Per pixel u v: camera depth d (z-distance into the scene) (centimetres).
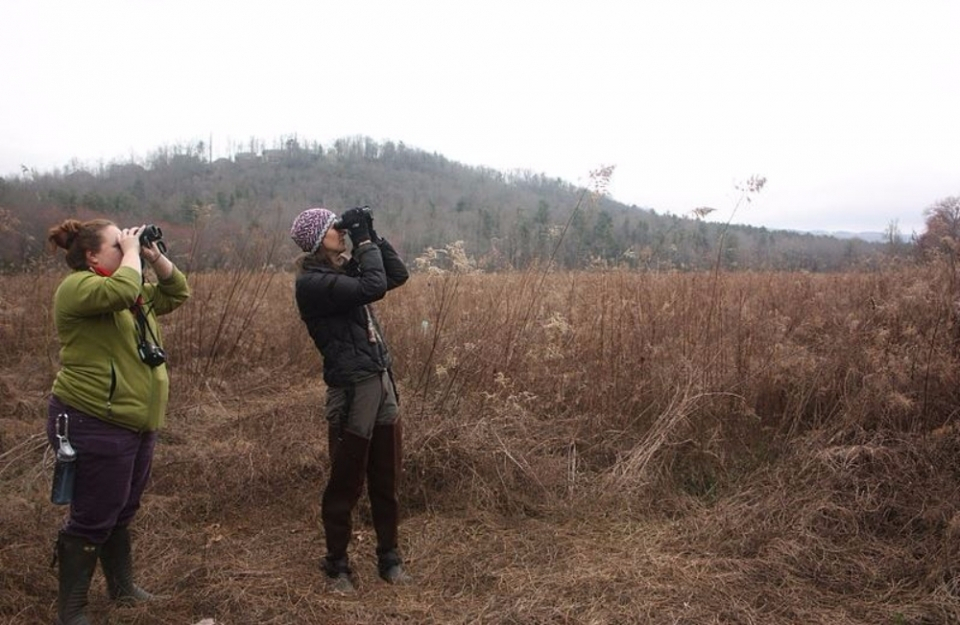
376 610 332
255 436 562
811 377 532
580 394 572
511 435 527
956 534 358
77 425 291
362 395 347
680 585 346
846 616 322
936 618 318
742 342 563
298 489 472
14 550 363
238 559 381
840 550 373
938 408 483
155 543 395
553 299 642
